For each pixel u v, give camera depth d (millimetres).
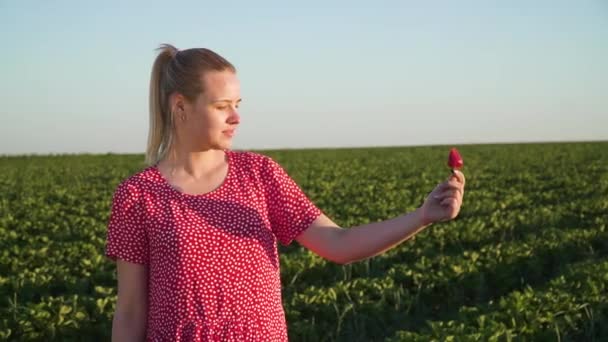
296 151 77562
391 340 6840
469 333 6750
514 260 10930
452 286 9695
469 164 43250
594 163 41500
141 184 2898
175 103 2854
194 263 2756
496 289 10328
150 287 2896
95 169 46656
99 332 7977
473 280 9836
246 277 2789
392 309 8883
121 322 2945
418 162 48875
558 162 43906
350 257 2910
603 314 8125
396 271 10164
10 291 9984
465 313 7762
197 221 2801
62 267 11055
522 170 37156
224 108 2838
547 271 11492
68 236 15961
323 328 8188
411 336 6645
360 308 8625
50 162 58125
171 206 2848
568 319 7676
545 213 16391
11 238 15430
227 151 3023
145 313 2973
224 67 2840
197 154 2926
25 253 12609
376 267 11445
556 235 12656
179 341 2727
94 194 25797
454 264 10266
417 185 28812
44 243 14133
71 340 7844
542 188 26344
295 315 8227
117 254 2902
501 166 40781
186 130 2873
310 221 2980
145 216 2863
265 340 2771
